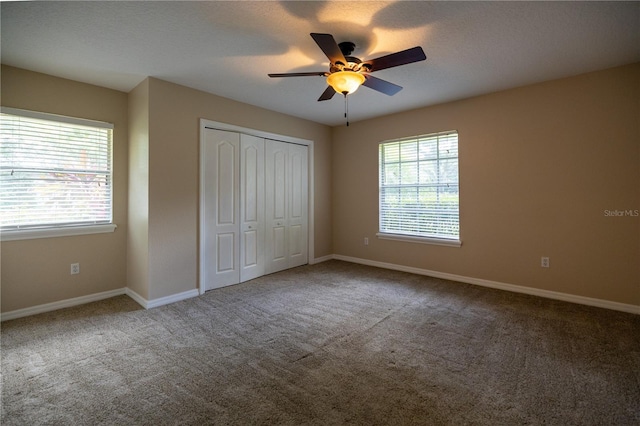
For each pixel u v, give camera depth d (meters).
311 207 5.04
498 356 2.19
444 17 2.13
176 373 2.00
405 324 2.74
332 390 1.82
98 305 3.23
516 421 1.57
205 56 2.71
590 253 3.12
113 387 1.86
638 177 2.87
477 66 2.93
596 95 3.04
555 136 3.28
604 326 2.64
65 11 2.04
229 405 1.70
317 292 3.64
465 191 3.93
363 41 2.45
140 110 3.28
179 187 3.39
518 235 3.56
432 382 1.90
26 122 2.94
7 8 1.99
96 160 3.36
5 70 2.82
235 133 3.94
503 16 2.12
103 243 3.42
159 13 2.08
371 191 4.90
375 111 4.44
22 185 2.94
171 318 2.90
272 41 2.46
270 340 2.46
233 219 3.95
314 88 3.51
